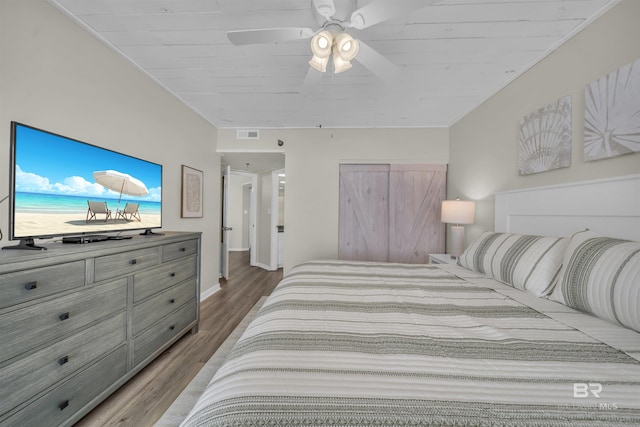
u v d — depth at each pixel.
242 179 8.00
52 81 1.54
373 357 0.76
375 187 3.75
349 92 2.67
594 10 1.55
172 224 2.73
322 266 2.04
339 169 3.77
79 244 1.45
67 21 1.63
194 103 2.95
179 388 1.61
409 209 3.72
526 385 0.65
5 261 0.99
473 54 2.02
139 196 2.04
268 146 3.78
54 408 1.17
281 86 2.56
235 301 3.26
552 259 1.42
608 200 1.48
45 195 1.34
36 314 1.10
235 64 2.19
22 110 1.39
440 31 1.78
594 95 1.55
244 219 8.01
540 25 1.70
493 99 2.66
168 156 2.65
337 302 1.22
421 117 3.35
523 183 2.22
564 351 0.81
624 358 0.77
